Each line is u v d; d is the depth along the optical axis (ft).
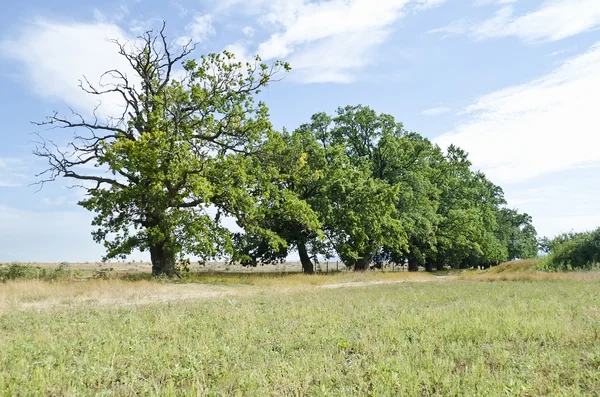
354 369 22.68
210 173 103.65
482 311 41.55
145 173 95.45
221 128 112.98
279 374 21.67
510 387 18.92
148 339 30.53
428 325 34.30
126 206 99.76
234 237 147.43
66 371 22.88
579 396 18.06
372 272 139.95
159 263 105.91
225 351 26.68
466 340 29.19
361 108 170.81
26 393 19.21
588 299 52.06
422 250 198.80
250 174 114.83
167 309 47.91
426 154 176.35
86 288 67.82
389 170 169.27
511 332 30.73
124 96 107.65
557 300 51.42
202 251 100.68
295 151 126.72
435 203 183.73
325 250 146.72
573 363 22.44
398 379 20.25
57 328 35.70
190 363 23.86
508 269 142.61
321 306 49.52
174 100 108.47
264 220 124.16
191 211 100.53
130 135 107.55
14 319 39.91
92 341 30.45
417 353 25.44
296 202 117.70
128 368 23.61
